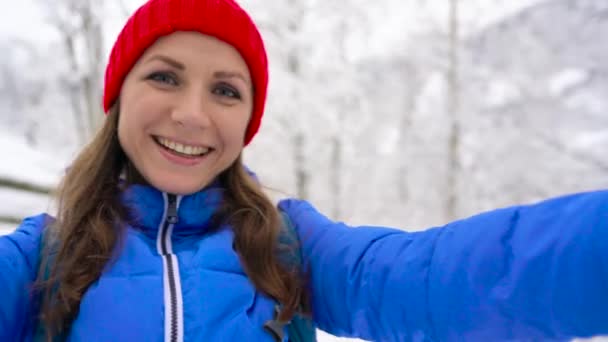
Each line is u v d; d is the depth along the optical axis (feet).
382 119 37.78
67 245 3.24
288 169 32.30
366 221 37.29
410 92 38.11
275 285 3.36
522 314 2.31
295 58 32.27
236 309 3.06
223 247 3.38
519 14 36.11
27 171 22.52
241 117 3.53
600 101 35.45
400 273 2.91
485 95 35.22
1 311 2.95
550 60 35.50
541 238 2.28
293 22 32.35
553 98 34.91
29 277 3.18
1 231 16.89
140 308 2.88
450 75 35.06
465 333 2.58
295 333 3.59
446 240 2.77
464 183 34.63
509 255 2.41
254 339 3.01
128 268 3.10
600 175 32.89
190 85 3.35
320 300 3.53
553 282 2.15
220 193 3.76
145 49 3.44
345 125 35.29
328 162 36.76
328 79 33.22
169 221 3.54
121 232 3.29
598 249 2.01
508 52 35.78
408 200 36.83
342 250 3.44
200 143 3.38
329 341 8.38
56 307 3.04
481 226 2.62
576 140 34.27
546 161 33.58
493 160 34.24
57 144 43.78
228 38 3.43
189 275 3.10
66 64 35.29
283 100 30.96
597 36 35.99
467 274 2.54
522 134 34.19
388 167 37.09
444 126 34.88
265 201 3.87
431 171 35.45
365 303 3.12
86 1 32.09
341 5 34.14
